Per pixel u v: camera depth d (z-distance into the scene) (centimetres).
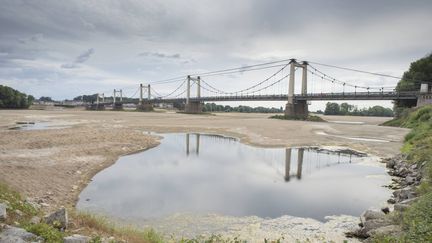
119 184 1695
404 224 838
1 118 6844
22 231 648
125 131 4197
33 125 5181
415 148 2153
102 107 19112
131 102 18712
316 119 8631
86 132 3791
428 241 662
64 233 734
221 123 6400
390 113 18988
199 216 1236
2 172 1559
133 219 1188
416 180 1545
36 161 1956
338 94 8362
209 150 3050
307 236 1033
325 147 3228
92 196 1468
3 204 768
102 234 810
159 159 2489
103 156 2403
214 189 1639
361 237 990
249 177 1931
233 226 1134
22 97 15038
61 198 1371
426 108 5166
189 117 9144
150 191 1577
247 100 11575
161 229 1096
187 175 1953
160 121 6856
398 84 8506
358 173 2047
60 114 9662
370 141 3622
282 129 5016
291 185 1738
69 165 1962
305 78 9981
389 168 2188
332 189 1652
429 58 7950
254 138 3875
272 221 1185
